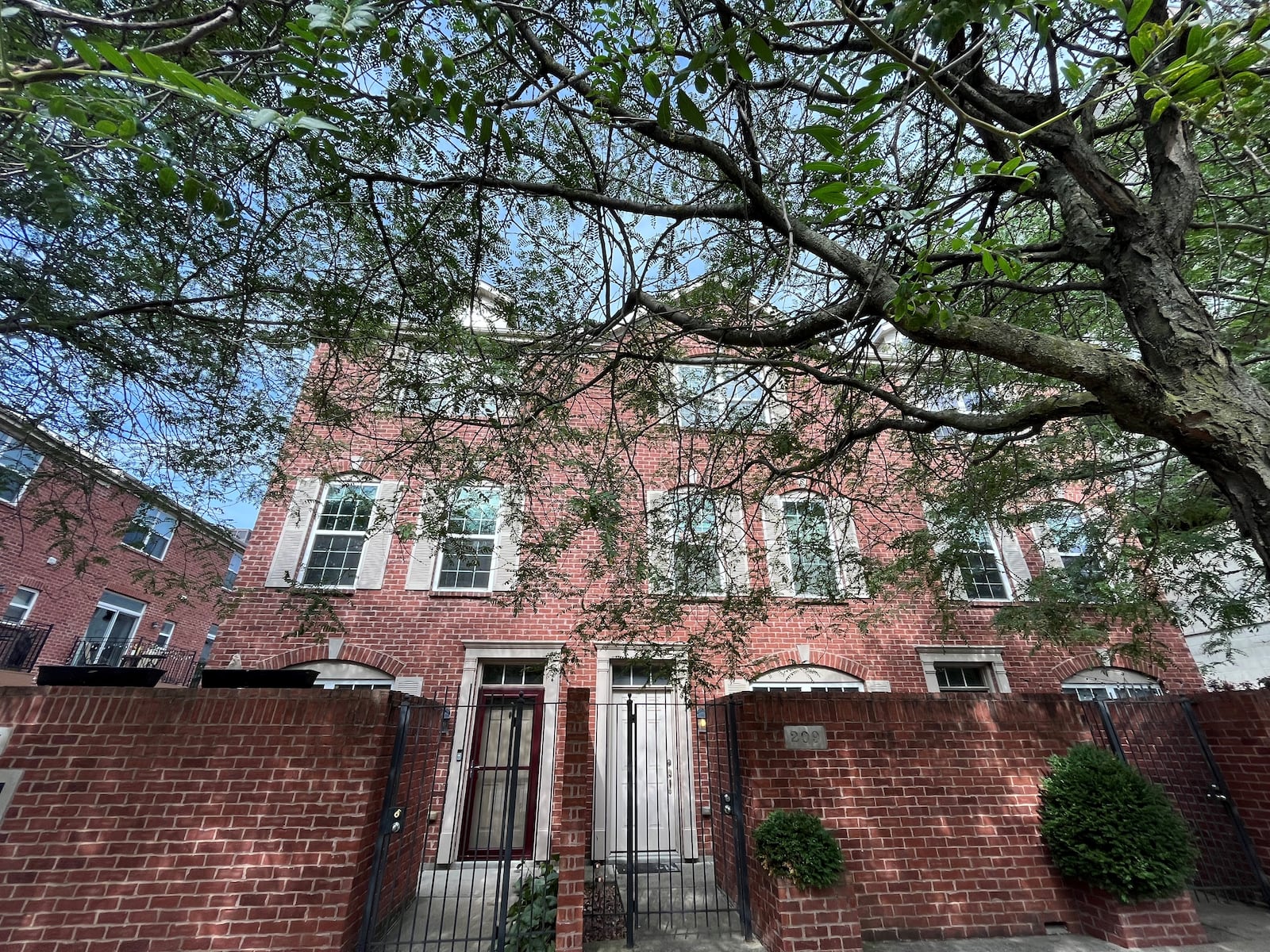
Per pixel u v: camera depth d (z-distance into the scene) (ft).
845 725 18.19
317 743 15.46
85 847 13.94
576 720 16.26
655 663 18.95
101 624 45.44
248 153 12.51
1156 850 15.70
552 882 16.98
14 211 11.12
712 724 22.16
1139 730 20.44
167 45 6.91
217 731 15.29
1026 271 14.29
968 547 22.25
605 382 19.33
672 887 19.93
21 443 15.21
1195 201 9.71
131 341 14.78
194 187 6.37
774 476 18.38
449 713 25.57
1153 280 9.22
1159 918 15.57
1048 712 19.03
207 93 4.45
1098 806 16.66
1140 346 9.26
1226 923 16.89
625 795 25.22
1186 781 19.99
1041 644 24.77
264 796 14.85
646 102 10.22
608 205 12.01
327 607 22.22
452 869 23.12
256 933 13.75
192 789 14.73
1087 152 9.46
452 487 18.44
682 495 23.88
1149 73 8.36
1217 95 6.37
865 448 21.03
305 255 14.49
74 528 18.40
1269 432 7.81
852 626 28.68
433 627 27.04
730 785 18.74
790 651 27.96
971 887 16.78
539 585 22.35
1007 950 15.46
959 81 9.16
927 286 9.16
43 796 14.17
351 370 19.65
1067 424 20.93
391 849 17.25
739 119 11.43
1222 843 19.26
